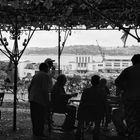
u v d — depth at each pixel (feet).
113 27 36.22
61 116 48.21
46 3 30.22
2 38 35.22
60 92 31.73
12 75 46.70
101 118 28.35
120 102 30.73
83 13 35.91
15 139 29.76
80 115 28.43
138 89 23.13
